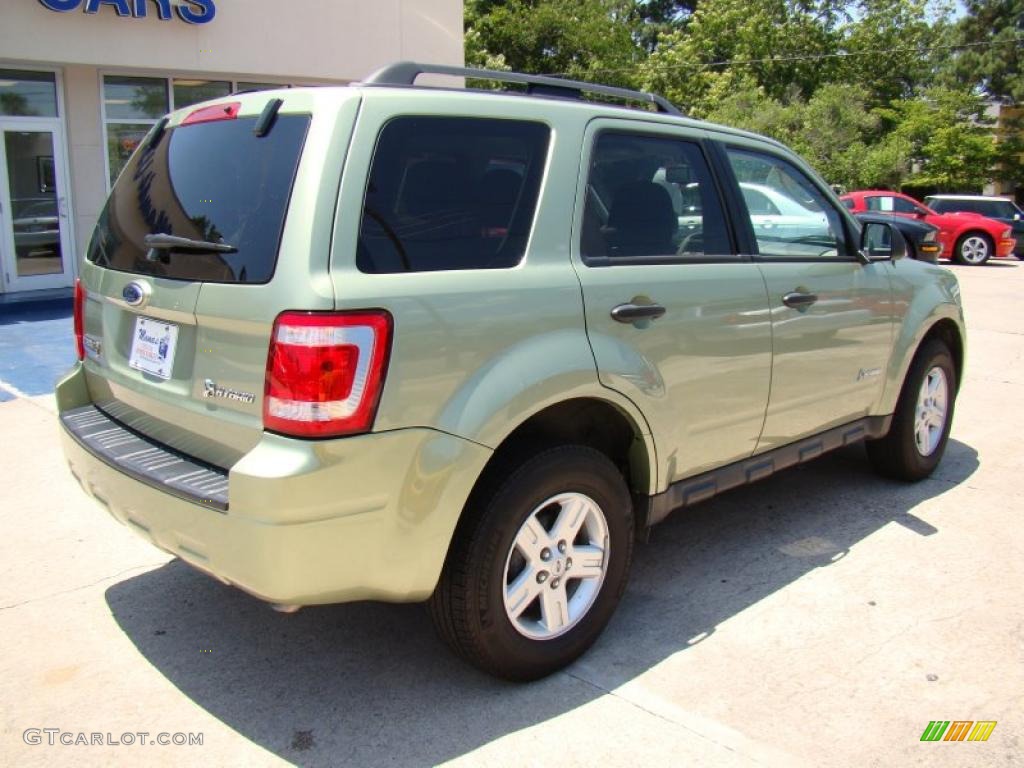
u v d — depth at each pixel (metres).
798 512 4.74
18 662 3.25
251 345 2.58
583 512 3.15
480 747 2.78
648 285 3.28
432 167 2.81
